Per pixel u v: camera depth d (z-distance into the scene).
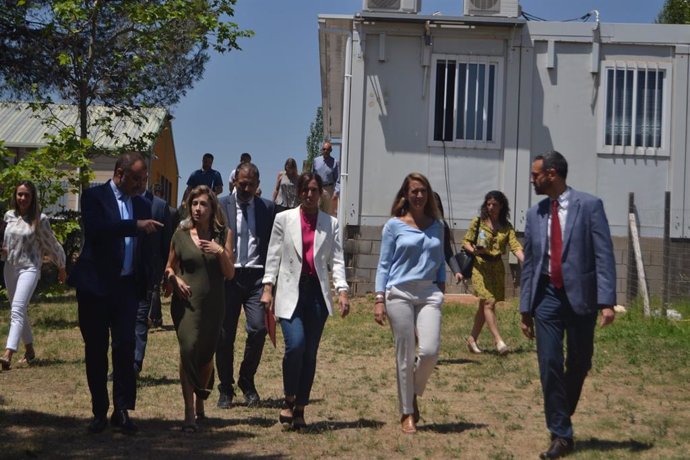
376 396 9.39
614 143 18.44
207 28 18.33
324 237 7.88
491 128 18.41
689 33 18.41
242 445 7.28
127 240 7.69
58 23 18.16
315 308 7.86
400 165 18.31
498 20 18.03
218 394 9.46
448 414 8.47
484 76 18.41
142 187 7.70
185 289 7.67
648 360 11.21
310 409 8.74
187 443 7.33
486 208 12.05
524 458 6.89
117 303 7.62
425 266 7.61
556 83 18.42
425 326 7.61
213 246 7.71
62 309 17.58
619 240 18.30
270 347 12.71
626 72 18.41
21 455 6.82
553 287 6.94
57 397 9.21
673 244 18.28
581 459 6.68
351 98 18.30
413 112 18.34
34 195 11.17
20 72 20.80
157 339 13.42
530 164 18.38
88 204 7.61
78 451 7.04
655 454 6.88
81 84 18.70
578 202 6.93
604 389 9.61
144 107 20.41
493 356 11.80
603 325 6.82
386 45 18.30
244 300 8.84
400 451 7.11
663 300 14.68
